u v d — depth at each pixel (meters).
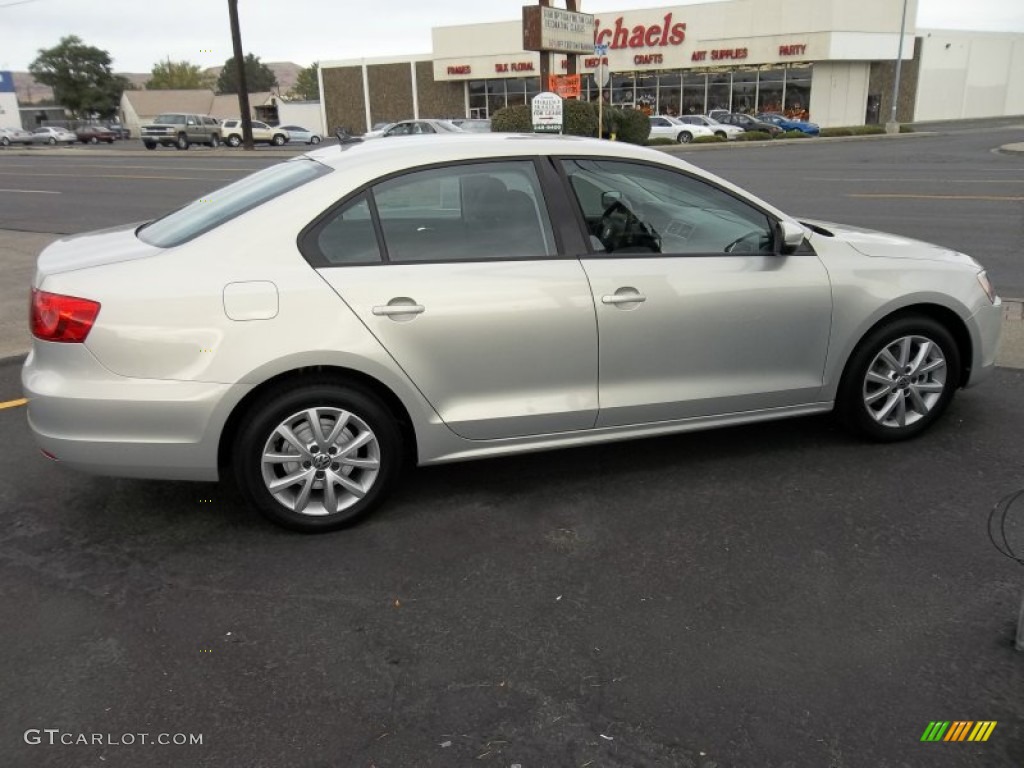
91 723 2.55
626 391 3.92
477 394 3.72
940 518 3.71
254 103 78.94
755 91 46.00
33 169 27.81
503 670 2.78
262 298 3.37
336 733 2.51
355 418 3.59
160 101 80.81
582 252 3.79
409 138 4.01
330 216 3.51
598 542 3.58
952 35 53.47
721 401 4.09
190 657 2.86
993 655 2.81
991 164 21.06
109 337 3.27
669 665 2.79
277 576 3.35
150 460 3.40
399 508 3.90
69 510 3.93
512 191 3.76
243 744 2.46
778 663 2.79
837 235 4.38
